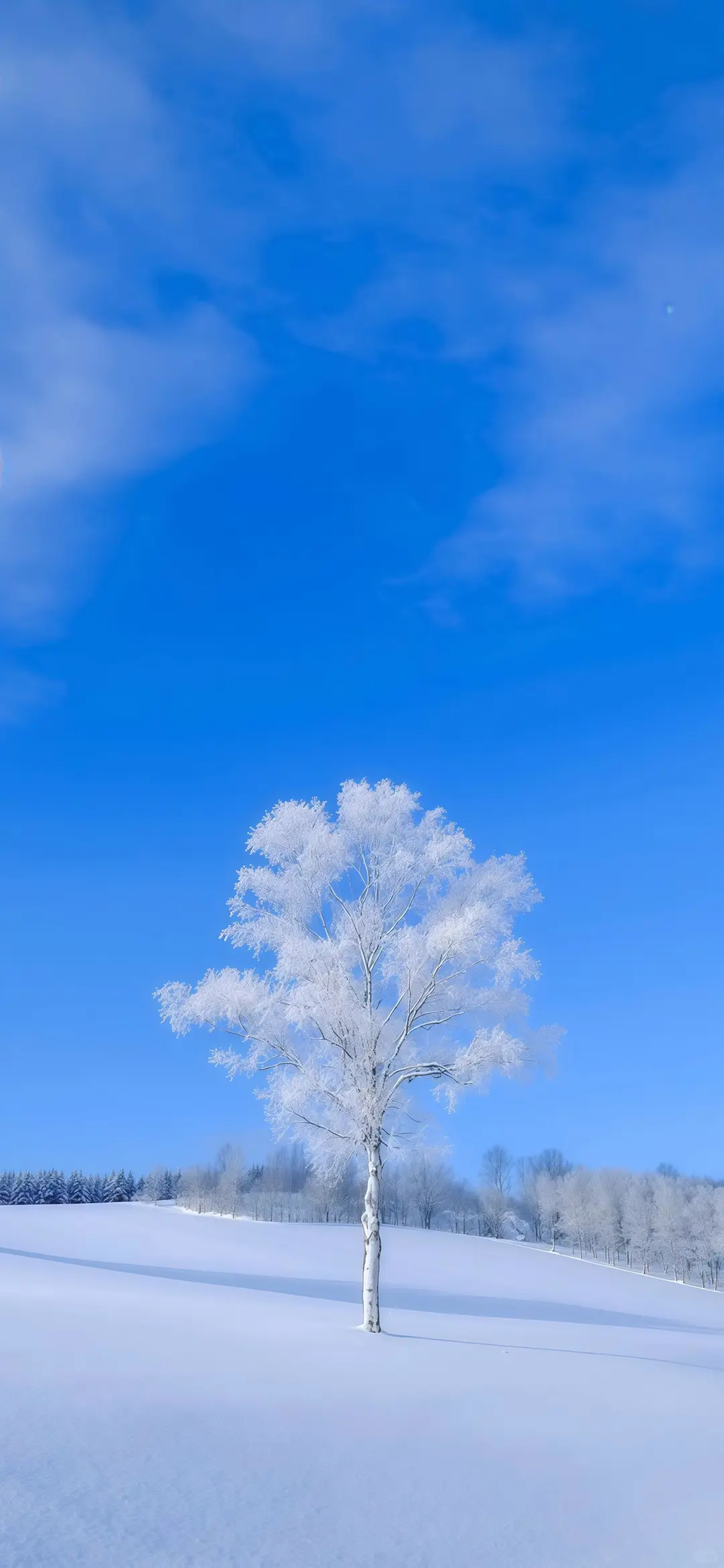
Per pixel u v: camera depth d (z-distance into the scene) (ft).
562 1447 46.80
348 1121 95.20
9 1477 35.29
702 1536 33.73
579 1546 32.30
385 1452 43.55
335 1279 238.48
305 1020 95.71
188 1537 30.40
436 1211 473.67
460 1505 36.19
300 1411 51.29
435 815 104.06
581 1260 345.31
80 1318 91.09
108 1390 53.47
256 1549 29.86
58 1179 557.74
